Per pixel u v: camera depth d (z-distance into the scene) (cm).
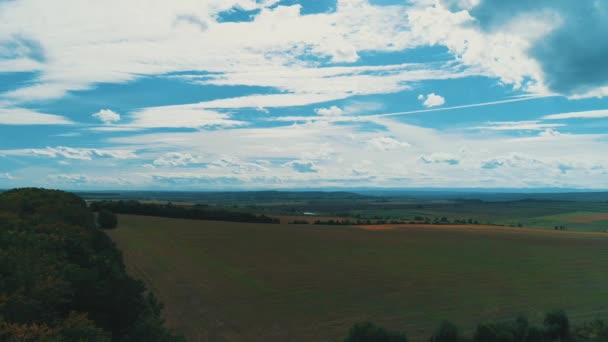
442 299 3678
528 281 4438
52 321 1503
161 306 2688
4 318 1374
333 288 4009
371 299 3650
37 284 1662
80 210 4766
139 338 1861
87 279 1897
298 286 4047
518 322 2634
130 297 2009
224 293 3669
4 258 1892
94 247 3133
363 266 5162
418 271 4912
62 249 2430
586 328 2750
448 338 2489
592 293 3928
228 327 2809
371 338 2280
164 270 4412
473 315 3200
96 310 1822
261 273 4575
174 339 2002
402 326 2927
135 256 5069
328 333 2764
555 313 2702
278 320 3006
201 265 4819
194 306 3228
